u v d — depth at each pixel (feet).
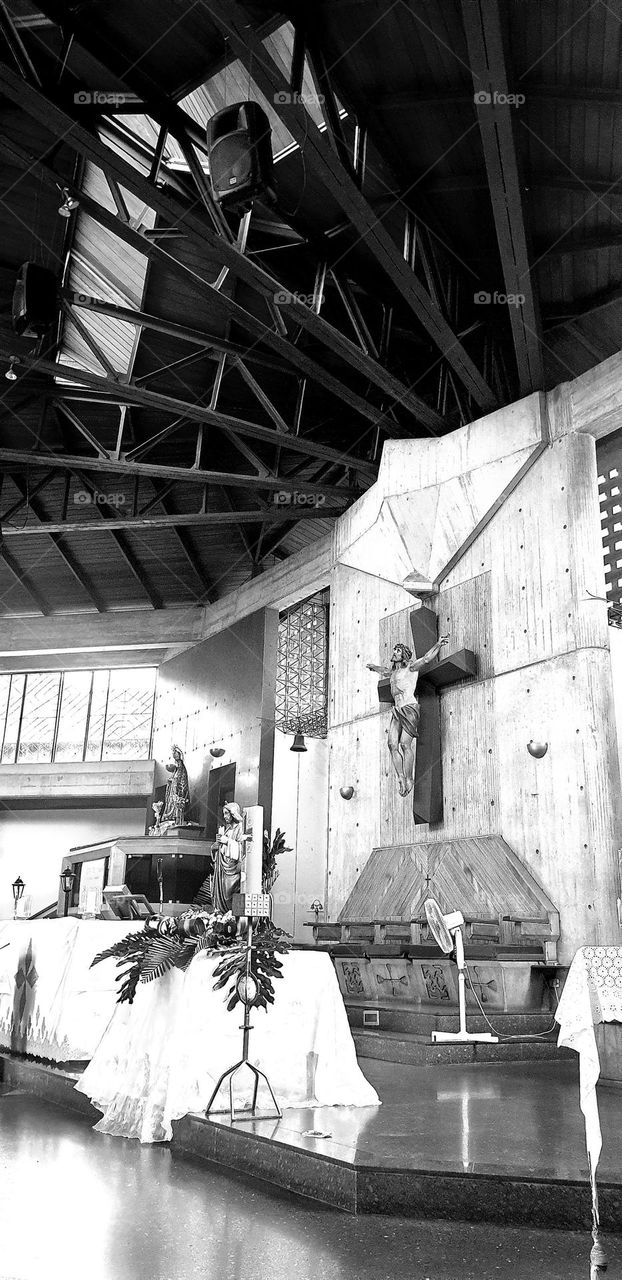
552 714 35.70
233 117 25.30
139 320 36.96
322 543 54.13
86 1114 17.97
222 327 42.01
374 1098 17.35
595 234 34.71
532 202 33.22
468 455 40.93
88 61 27.58
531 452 38.32
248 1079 16.08
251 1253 10.37
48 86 25.49
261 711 54.19
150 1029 16.79
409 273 30.91
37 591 67.92
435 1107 17.42
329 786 47.11
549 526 37.70
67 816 72.23
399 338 42.32
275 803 62.28
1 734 71.00
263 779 52.90
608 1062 22.00
